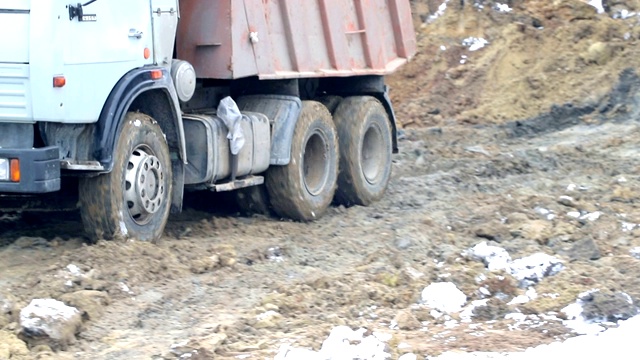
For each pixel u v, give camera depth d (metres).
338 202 20.19
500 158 24.72
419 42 33.66
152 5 15.42
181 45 16.67
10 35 13.90
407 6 21.98
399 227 17.89
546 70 32.12
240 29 16.67
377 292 13.62
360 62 20.41
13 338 11.72
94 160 14.50
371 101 20.50
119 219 14.94
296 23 18.22
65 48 13.99
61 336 11.79
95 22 14.39
